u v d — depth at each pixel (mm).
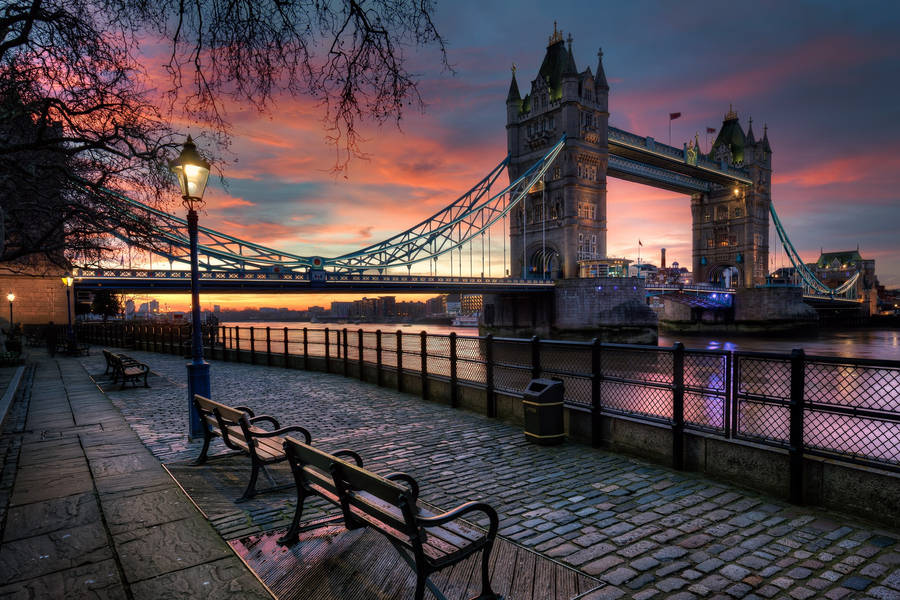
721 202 147750
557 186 104500
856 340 98000
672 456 6223
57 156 10719
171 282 54219
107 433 7426
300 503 3928
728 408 5750
